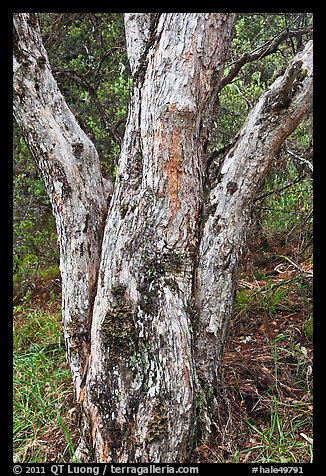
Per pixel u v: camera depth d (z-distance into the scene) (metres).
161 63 2.73
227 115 5.26
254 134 2.89
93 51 5.61
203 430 2.98
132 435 2.72
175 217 2.82
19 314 5.42
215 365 3.08
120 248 2.87
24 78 3.08
